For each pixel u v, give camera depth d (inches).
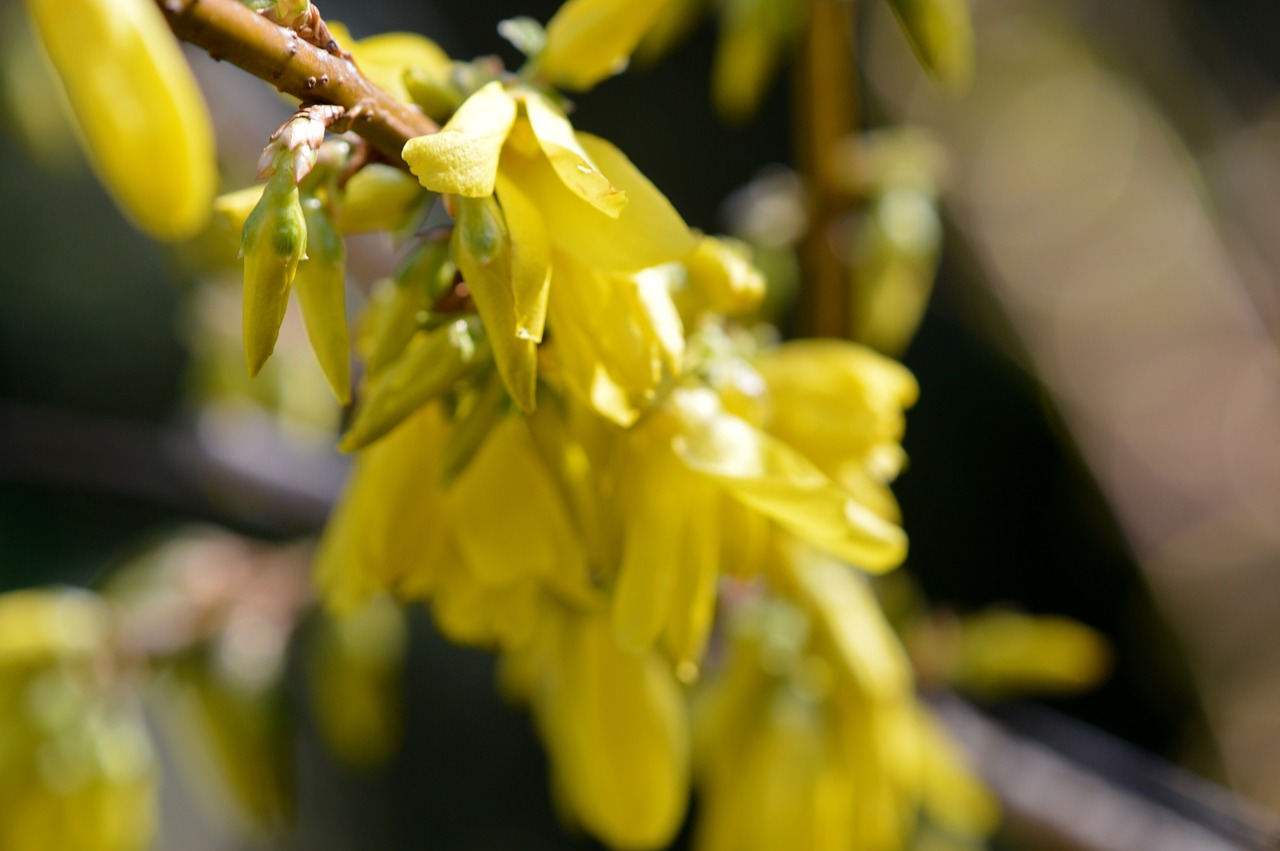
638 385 10.0
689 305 10.7
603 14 10.4
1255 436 27.3
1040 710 16.1
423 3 29.8
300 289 9.8
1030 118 29.0
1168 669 32.0
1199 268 28.9
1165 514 27.2
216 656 14.7
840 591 12.0
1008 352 31.6
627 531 10.6
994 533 34.4
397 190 10.4
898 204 14.6
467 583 10.8
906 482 34.1
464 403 10.5
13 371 28.0
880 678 12.0
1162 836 14.1
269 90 19.4
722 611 12.8
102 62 11.3
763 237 14.8
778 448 10.6
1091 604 33.8
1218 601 27.3
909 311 15.0
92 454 19.5
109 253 28.7
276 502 18.5
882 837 12.3
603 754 11.7
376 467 10.7
